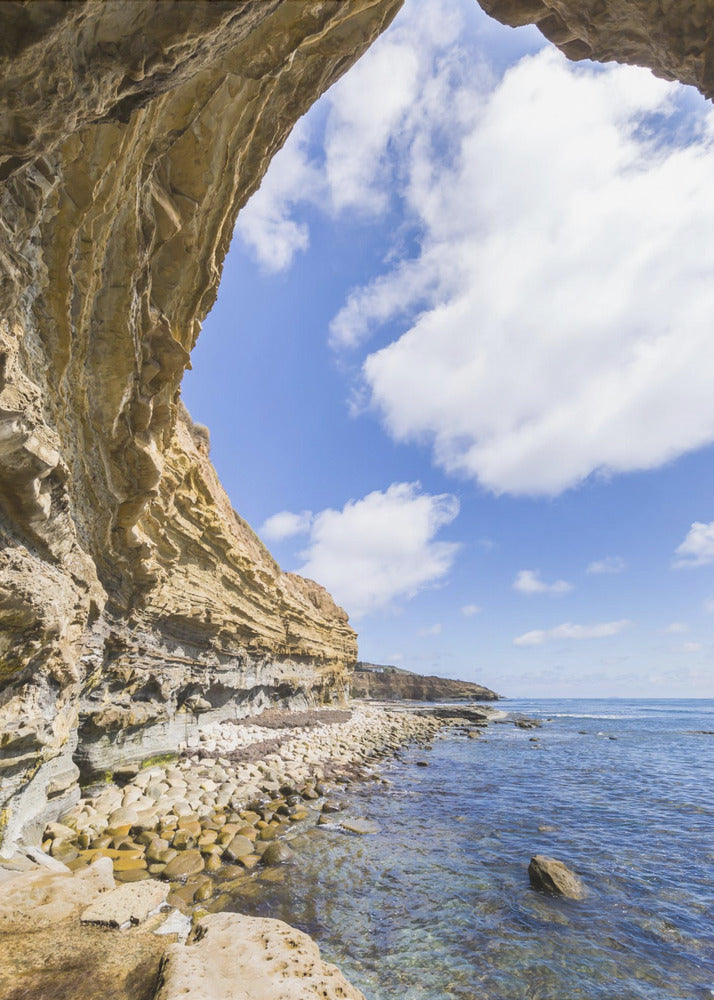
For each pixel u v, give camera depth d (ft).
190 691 53.36
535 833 40.57
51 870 19.25
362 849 32.89
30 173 13.80
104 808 32.07
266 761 54.13
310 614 113.60
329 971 13.74
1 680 19.62
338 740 83.25
